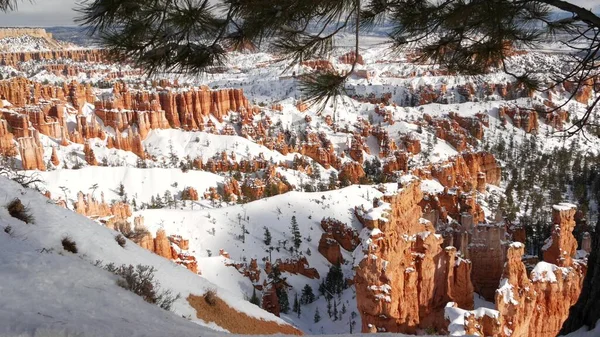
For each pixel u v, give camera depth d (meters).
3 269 8.57
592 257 7.86
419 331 30.75
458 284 32.84
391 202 35.28
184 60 5.50
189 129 150.75
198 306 16.03
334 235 76.25
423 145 138.75
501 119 161.88
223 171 120.75
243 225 75.12
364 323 28.36
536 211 91.62
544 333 29.95
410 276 30.00
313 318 51.62
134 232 30.66
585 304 7.72
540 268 30.19
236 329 16.34
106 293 9.04
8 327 5.61
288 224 78.75
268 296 49.62
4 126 106.38
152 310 9.32
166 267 18.03
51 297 7.70
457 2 6.04
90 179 101.69
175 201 94.50
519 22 6.38
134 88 167.50
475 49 6.80
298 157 129.25
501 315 25.25
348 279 60.06
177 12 5.01
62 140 124.44
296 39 5.62
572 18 6.45
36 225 14.73
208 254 66.38
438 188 82.88
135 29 5.01
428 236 31.67
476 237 38.62
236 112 165.62
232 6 5.25
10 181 17.67
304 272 65.25
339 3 5.21
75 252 14.41
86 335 5.77
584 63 6.77
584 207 87.44
